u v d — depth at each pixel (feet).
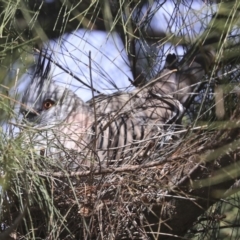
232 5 18.19
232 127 17.93
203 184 19.35
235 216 23.44
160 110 23.90
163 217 20.36
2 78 18.40
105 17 19.90
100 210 20.01
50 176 19.72
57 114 23.70
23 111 21.84
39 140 19.22
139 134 23.26
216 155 18.43
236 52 19.03
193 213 20.30
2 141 17.20
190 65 22.85
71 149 20.72
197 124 21.25
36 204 20.10
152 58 23.26
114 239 19.80
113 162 22.03
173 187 19.60
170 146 21.42
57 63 22.45
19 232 20.39
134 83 24.63
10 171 17.28
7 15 18.56
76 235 20.71
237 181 19.88
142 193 19.94
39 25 20.75
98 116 23.65
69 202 20.16
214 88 20.62
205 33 19.77
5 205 19.25
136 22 21.81
